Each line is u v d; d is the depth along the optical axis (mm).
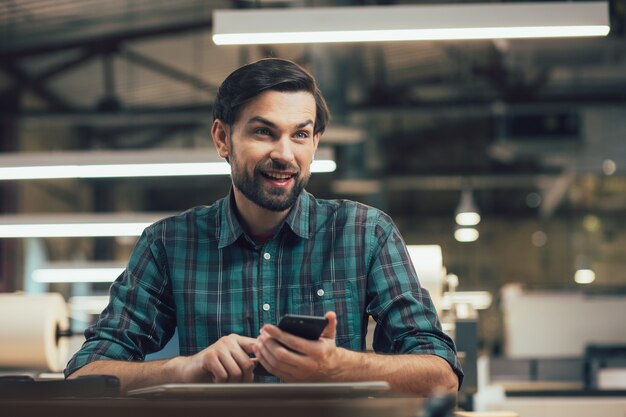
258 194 1363
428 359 1283
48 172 4324
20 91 7848
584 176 14414
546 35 2871
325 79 6789
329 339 1171
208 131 10523
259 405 756
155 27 6953
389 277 1439
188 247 1505
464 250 14641
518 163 11648
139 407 771
